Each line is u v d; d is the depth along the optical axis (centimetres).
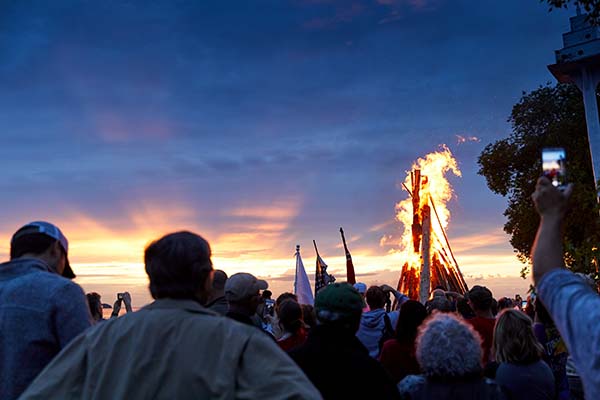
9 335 298
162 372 204
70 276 370
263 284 465
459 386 343
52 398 211
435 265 1806
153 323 216
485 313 620
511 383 431
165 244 231
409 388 381
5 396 293
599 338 145
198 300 235
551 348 527
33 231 347
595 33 2044
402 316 497
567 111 2623
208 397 201
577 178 647
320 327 369
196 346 209
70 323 303
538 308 559
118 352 213
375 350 647
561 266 170
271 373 204
